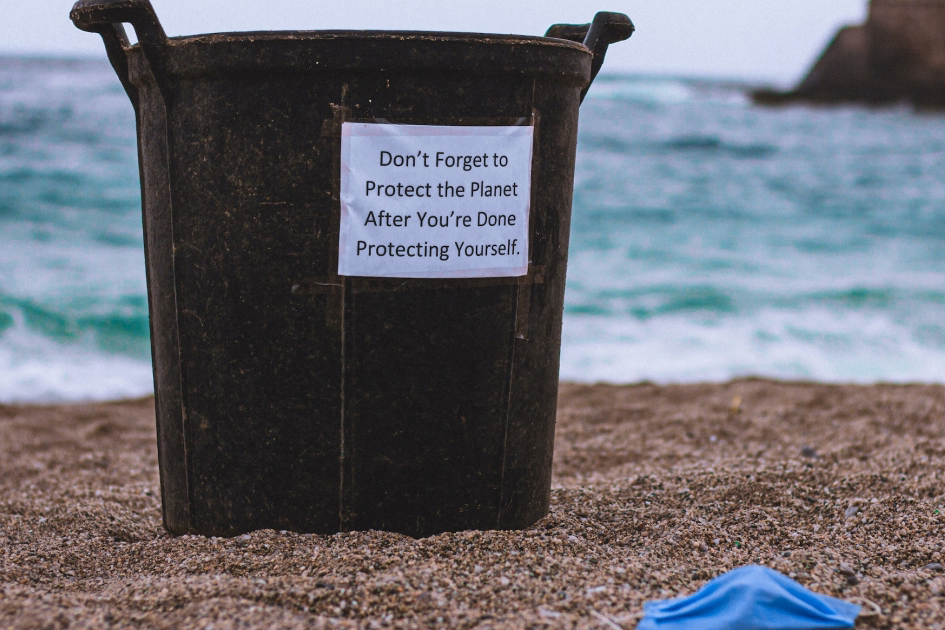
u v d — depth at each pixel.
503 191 2.05
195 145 2.02
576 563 2.01
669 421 4.54
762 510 2.59
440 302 2.05
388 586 1.82
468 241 2.04
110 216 14.18
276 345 2.04
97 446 4.40
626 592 1.84
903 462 3.18
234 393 2.10
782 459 3.49
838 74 69.00
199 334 2.12
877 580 1.92
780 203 20.33
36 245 11.92
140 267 10.95
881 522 2.39
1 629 1.63
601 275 11.80
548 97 2.08
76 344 7.88
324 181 1.96
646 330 8.88
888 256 13.80
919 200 21.31
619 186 22.16
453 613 1.73
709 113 49.88
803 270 12.38
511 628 1.67
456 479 2.16
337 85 1.92
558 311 2.28
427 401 2.09
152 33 1.98
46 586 2.07
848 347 8.16
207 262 2.06
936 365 7.55
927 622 1.68
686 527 2.35
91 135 23.42
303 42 1.89
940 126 49.28
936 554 2.08
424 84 1.95
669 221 17.39
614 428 4.52
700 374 7.30
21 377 6.89
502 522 2.26
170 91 2.03
